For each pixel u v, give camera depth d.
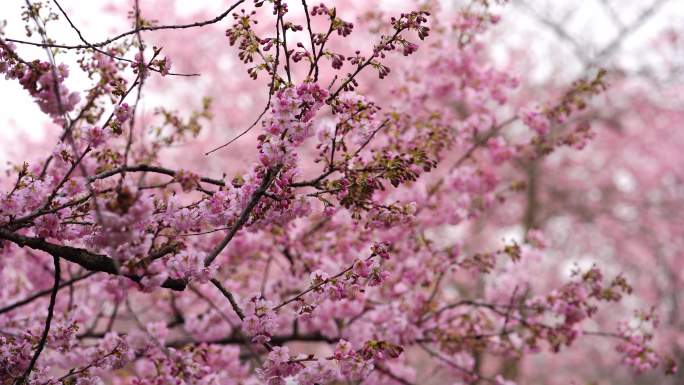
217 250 2.88
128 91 2.81
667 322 16.09
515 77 5.45
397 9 6.29
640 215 15.74
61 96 2.61
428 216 5.34
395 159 2.98
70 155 3.06
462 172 5.38
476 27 5.17
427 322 5.21
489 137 5.76
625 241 16.23
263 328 3.00
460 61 5.25
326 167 3.11
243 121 10.89
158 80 10.77
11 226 2.86
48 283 5.50
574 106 5.23
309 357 3.07
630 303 17.70
